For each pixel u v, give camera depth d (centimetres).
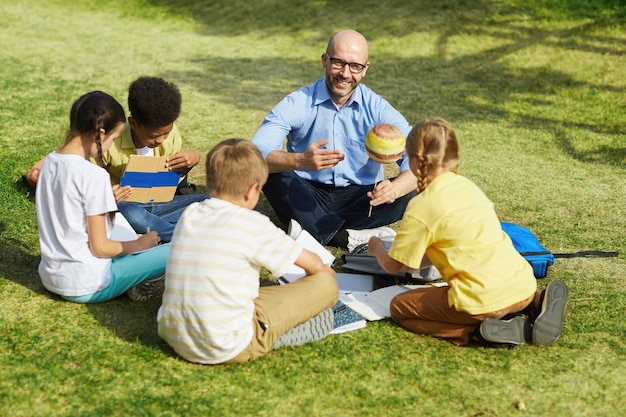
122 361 324
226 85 923
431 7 1144
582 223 517
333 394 308
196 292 307
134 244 371
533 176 616
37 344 336
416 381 320
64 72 955
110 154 439
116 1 1466
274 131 451
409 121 767
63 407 292
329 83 454
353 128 466
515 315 353
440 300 350
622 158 666
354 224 473
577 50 939
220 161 318
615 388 321
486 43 1009
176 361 325
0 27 1255
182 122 753
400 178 427
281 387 310
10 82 876
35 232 459
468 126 755
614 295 409
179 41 1184
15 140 646
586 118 779
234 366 323
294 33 1184
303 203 447
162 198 445
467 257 337
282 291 336
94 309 370
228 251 308
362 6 1212
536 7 1067
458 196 342
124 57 1068
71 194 348
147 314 369
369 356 338
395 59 1009
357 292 398
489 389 316
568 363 338
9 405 291
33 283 395
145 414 288
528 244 436
